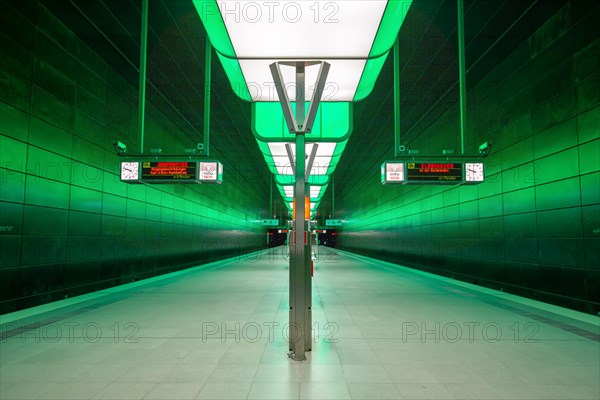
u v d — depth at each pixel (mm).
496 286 11102
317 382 4074
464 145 10141
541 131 8953
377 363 4703
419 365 4637
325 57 7664
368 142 21688
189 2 8836
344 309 8281
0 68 7199
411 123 17516
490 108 11383
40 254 8438
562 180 8266
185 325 6703
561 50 8266
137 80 12758
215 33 6828
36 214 8273
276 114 11430
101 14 9047
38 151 8305
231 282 13359
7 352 5113
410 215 20172
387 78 12641
